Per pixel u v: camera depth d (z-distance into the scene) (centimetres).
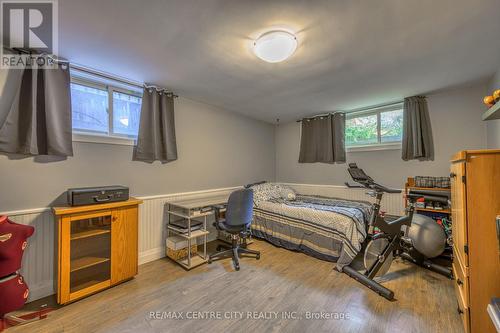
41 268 197
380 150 350
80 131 229
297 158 457
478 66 218
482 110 271
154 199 278
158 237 281
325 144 404
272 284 217
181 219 296
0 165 181
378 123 358
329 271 244
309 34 162
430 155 302
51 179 205
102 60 205
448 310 176
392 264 260
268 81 253
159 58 201
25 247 172
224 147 373
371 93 294
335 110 379
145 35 165
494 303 106
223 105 351
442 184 271
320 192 418
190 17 144
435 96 301
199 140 333
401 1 129
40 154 196
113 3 131
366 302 188
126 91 262
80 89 230
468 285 140
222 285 215
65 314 173
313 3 130
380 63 209
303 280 224
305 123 432
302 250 294
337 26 153
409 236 249
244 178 413
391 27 154
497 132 231
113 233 209
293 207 313
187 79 249
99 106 243
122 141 253
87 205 194
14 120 183
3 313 152
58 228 180
